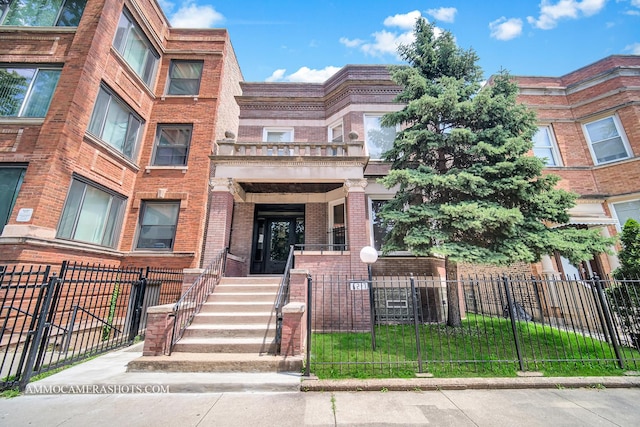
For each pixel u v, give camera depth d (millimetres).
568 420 3326
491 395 4051
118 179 9703
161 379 4363
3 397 3889
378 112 12000
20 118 7891
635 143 10188
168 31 12500
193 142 11094
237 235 11070
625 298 5957
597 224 9383
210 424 3223
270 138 12820
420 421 3295
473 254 6355
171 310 5434
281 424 3227
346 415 3445
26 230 6809
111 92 9516
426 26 8633
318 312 8055
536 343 6266
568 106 11672
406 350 5832
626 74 10828
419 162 8484
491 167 7004
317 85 13547
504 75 8078
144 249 10031
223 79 12578
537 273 9578
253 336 5863
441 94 7578
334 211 11297
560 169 10930
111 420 3297
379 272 9531
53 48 8617
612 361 5043
